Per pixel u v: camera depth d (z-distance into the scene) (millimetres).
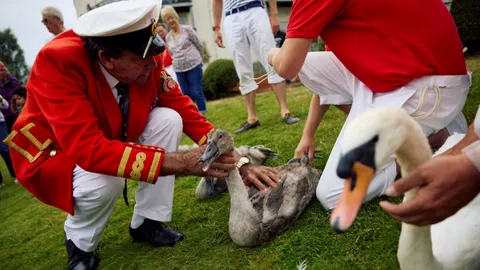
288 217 2574
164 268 2553
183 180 4176
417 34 2248
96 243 2771
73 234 2709
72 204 2504
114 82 2434
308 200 2781
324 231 2459
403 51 2293
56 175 2471
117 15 2139
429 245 1483
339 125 4375
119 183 2559
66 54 2254
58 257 3197
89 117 2277
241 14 4918
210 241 2727
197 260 2551
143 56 2193
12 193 6230
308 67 2977
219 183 3449
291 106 6395
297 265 2205
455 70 2352
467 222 1591
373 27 2299
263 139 4645
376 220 2418
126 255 2838
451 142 2146
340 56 2502
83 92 2328
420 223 1164
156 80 2818
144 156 2266
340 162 1151
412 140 1280
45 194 2551
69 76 2270
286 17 19844
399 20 2238
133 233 2975
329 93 3037
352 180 1139
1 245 3857
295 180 2801
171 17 7383
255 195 2746
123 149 2258
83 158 2238
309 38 2309
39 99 2285
